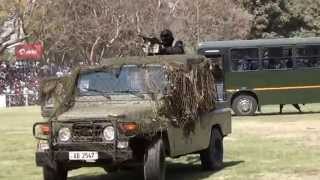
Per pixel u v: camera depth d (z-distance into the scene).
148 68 17.61
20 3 67.31
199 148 18.61
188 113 17.61
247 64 46.00
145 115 16.06
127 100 17.03
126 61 17.97
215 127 20.08
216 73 20.66
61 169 16.34
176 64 17.72
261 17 95.56
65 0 70.56
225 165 20.72
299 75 45.91
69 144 15.67
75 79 17.89
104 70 17.88
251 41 46.16
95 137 15.58
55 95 19.42
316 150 23.95
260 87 45.81
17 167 21.36
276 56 46.00
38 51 70.38
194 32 77.38
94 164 15.77
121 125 15.45
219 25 81.00
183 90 17.59
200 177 18.39
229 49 46.03
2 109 62.00
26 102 75.94
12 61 77.12
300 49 45.97
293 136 29.42
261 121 39.31
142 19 71.81
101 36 72.06
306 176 18.06
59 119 15.86
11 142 29.22
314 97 45.94
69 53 77.44
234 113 46.03
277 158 22.02
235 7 86.50
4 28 71.81
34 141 29.61
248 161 21.52
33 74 77.50
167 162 22.03
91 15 71.81
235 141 27.83
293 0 99.38
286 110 51.22
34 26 69.56
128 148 15.38
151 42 20.25
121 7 71.44
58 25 70.75
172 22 75.50
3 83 76.69
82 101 17.33
